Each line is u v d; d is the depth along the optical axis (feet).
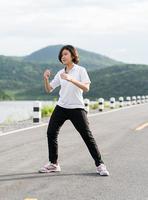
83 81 27.45
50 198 22.13
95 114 91.66
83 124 27.99
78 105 28.02
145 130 56.34
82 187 24.58
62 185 25.00
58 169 29.07
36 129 57.62
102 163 28.17
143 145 41.98
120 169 29.99
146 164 31.94
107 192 23.50
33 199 21.88
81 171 29.14
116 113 95.96
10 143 43.06
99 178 26.99
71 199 21.99
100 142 44.16
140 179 26.84
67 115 28.25
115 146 41.27
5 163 31.86
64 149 38.93
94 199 22.04
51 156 28.91
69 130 55.67
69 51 27.68
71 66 27.94
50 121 28.71
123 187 24.68
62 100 28.12
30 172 28.68
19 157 34.53
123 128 59.00
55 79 28.48
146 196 22.76
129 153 37.04
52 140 28.76
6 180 26.22
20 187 24.43
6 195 22.66
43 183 25.46
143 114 92.02
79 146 40.75
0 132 53.72
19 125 63.57
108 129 57.57
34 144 42.34
